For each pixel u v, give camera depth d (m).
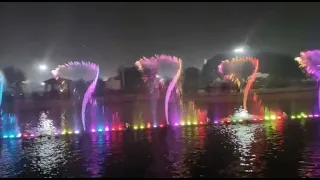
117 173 8.16
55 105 30.67
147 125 16.88
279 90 33.44
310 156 9.09
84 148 11.20
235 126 15.38
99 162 9.22
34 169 8.72
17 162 9.51
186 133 13.75
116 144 11.76
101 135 14.06
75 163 9.17
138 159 9.39
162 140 12.27
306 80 36.16
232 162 8.74
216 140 11.83
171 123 17.30
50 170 8.59
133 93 38.06
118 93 38.62
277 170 7.95
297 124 15.48
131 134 14.05
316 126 14.61
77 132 15.32
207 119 18.38
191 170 8.20
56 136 14.32
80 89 33.53
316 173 7.66
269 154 9.44
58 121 20.00
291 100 27.45
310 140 11.23
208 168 8.29
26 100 34.59
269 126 15.03
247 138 11.99
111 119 19.88
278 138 11.79
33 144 12.46
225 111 21.97
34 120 20.92
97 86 38.62
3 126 18.19
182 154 9.81
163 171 8.19
